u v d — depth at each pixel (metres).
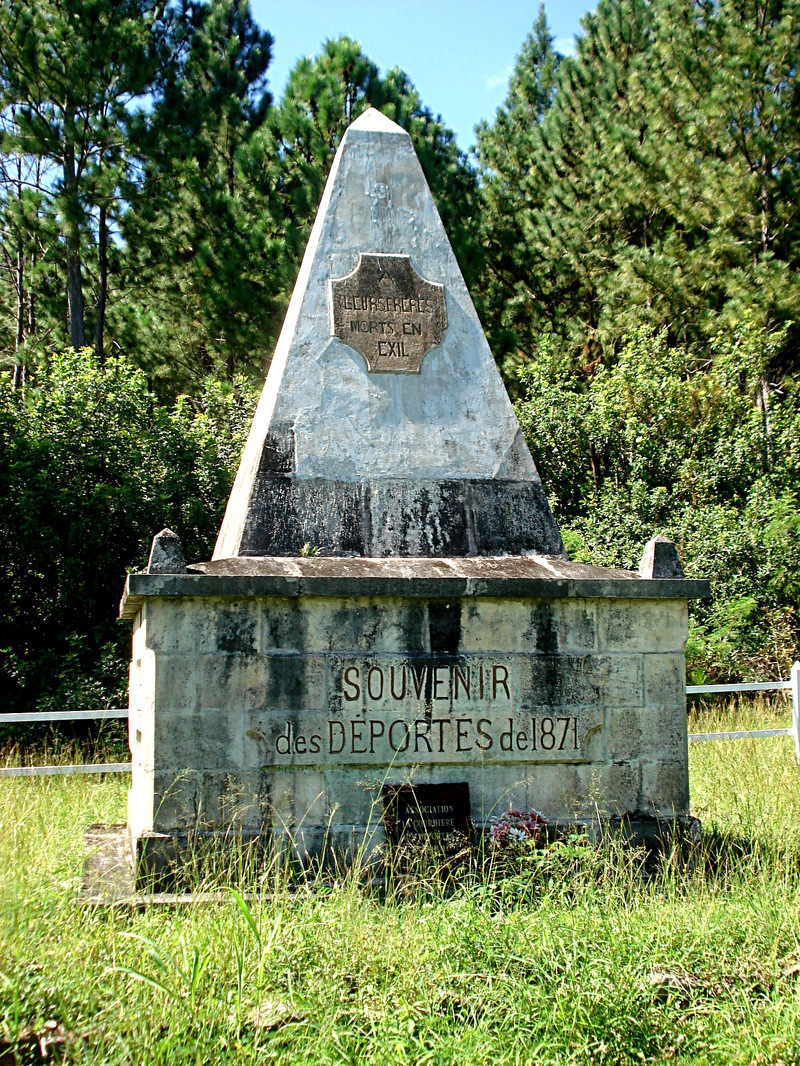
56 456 14.09
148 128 17.80
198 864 5.27
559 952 4.16
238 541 6.14
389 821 5.53
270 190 19.89
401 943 4.25
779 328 18.84
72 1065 3.40
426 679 5.72
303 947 4.12
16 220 17.81
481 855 5.48
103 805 7.76
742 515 16.25
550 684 5.88
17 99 17.30
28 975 3.81
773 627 14.66
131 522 13.84
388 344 6.56
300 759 5.53
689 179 19.17
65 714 8.75
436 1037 3.66
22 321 21.58
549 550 6.51
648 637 6.02
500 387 6.69
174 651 5.46
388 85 20.09
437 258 6.77
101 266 19.81
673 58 19.62
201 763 5.44
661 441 17.97
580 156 24.97
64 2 17.17
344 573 5.74
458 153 23.50
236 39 22.34
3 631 13.53
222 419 16.33
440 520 6.36
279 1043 3.60
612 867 5.30
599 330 21.58
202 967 3.86
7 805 7.14
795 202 18.20
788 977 4.16
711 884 5.32
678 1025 3.81
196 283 19.92
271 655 5.56
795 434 17.36
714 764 8.66
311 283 6.59
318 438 6.33
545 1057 3.58
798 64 18.00
